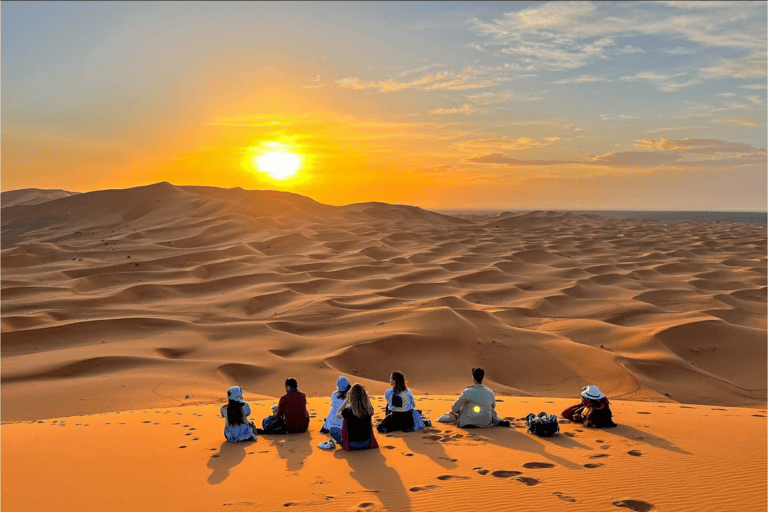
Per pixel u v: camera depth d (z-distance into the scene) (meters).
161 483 9.23
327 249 124.00
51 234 182.38
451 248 133.50
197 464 10.20
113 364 36.47
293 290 74.44
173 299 71.00
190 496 8.48
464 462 9.26
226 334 46.94
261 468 9.63
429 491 7.93
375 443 10.32
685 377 39.78
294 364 37.34
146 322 50.06
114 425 14.88
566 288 77.44
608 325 52.12
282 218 180.75
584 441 10.61
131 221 193.38
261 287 74.69
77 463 10.78
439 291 74.31
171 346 43.19
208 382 32.28
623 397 35.12
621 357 41.06
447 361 40.34
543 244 155.88
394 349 41.78
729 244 168.38
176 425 14.52
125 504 8.37
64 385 31.33
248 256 106.12
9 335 46.22
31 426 15.34
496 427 12.00
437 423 12.66
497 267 100.56
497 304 68.81
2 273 93.81
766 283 89.62
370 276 91.00
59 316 57.75
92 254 119.25
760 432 11.46
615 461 9.18
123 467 10.35
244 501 8.03
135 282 83.81
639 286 84.50
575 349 42.41
